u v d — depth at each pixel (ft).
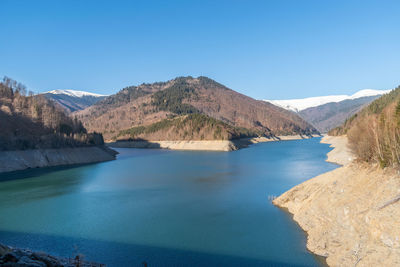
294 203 156.56
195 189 219.41
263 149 623.77
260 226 134.41
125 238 124.26
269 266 96.78
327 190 135.95
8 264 79.30
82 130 558.15
